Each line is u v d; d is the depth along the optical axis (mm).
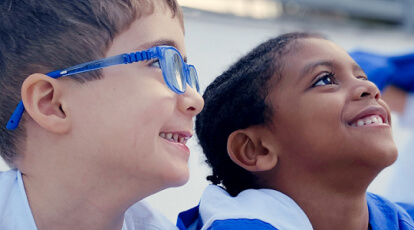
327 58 1167
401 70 1882
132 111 836
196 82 1003
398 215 1229
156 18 908
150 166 840
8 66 874
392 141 1104
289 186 1170
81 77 847
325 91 1135
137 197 884
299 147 1143
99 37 863
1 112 887
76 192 866
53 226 890
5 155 915
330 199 1148
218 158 1276
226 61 1690
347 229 1161
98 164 844
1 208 897
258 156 1196
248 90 1205
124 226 1062
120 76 851
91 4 876
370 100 1130
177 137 905
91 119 840
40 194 886
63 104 847
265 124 1182
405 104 1929
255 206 1089
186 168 879
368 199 1236
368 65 1702
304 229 1069
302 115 1137
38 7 880
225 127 1236
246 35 2127
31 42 868
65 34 865
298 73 1161
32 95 843
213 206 1111
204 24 2117
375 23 2896
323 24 2623
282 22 2434
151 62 877
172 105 865
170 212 1463
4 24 891
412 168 1792
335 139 1108
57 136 854
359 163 1102
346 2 2781
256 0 2447
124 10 875
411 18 2934
